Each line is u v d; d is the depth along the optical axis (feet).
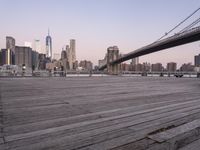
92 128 12.87
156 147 10.32
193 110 18.56
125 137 11.48
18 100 22.06
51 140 10.83
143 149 10.06
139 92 31.53
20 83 43.86
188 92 32.68
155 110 18.35
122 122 14.33
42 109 17.84
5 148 9.82
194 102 22.79
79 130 12.43
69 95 26.55
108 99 23.94
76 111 17.35
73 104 20.43
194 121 14.92
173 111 18.07
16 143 10.39
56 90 31.65
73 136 11.44
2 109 17.58
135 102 22.27
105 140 10.99
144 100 23.73
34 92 28.76
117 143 10.64
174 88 39.65
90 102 21.76
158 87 41.34
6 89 31.91
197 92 32.78
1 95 25.45
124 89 35.53
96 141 10.82
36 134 11.64
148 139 11.29
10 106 18.86
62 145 10.24
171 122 14.57
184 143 10.93
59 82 49.03
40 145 10.20
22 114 15.96
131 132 12.30
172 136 11.83
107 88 36.65
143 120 14.94
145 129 12.91
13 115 15.64
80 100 22.89
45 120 14.43
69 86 38.70
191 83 56.08
